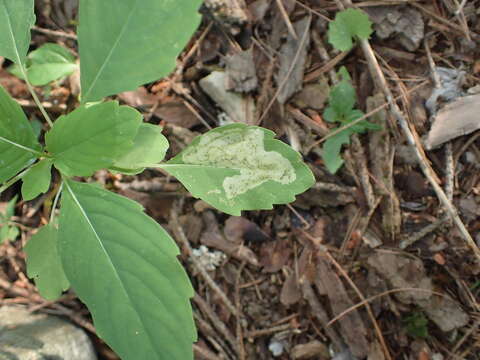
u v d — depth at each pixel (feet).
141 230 0.44
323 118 0.79
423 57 0.78
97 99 0.46
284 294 0.76
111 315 0.43
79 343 0.72
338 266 0.75
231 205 0.47
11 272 0.79
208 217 0.80
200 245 0.79
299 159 0.48
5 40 0.49
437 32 0.78
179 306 0.43
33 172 0.45
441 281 0.72
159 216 0.81
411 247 0.73
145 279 0.43
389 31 0.79
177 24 0.43
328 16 0.81
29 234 0.80
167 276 0.44
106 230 0.45
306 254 0.77
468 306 0.70
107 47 0.44
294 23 0.82
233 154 0.49
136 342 0.42
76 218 0.45
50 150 0.45
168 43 0.44
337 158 0.75
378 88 0.78
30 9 0.49
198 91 0.82
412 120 0.76
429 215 0.74
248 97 0.81
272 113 0.79
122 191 0.81
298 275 0.76
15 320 0.73
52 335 0.71
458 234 0.71
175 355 0.42
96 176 0.80
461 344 0.70
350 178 0.77
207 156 0.49
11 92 0.81
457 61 0.77
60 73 0.74
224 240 0.79
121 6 0.43
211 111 0.82
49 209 0.78
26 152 0.44
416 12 0.79
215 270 0.79
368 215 0.75
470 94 0.74
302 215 0.78
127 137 0.42
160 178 0.80
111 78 0.45
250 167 0.48
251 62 0.80
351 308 0.73
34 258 0.58
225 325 0.76
